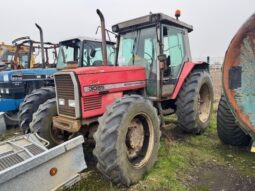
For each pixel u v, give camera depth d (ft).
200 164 10.82
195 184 9.22
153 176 9.73
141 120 10.00
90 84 9.89
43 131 10.76
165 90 13.32
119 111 8.82
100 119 8.90
